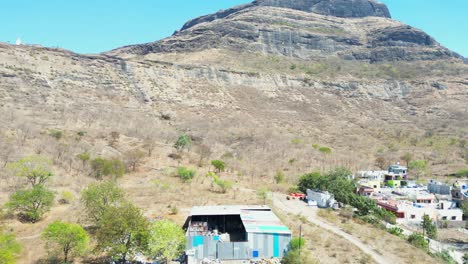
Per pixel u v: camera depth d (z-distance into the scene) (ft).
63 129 277.64
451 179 291.58
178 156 269.03
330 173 245.86
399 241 153.69
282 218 161.89
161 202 170.71
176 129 357.20
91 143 259.39
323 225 162.40
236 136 361.51
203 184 214.90
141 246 108.17
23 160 178.81
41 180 168.14
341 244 138.10
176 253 113.80
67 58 410.93
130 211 111.45
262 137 361.51
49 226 109.50
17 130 247.09
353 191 236.43
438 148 379.96
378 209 197.88
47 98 338.75
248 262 118.21
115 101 384.47
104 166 206.49
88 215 136.56
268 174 266.36
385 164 324.39
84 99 364.38
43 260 110.22
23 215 142.10
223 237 126.82
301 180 231.09
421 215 211.61
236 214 137.39
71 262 110.83
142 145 278.46
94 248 111.55
